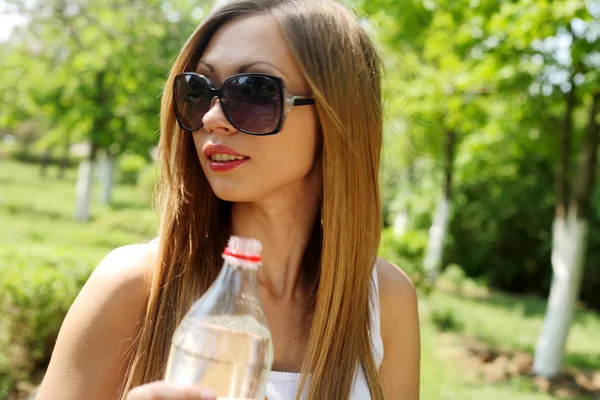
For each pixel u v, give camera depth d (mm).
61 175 37969
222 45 1133
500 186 17219
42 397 1026
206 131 1121
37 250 5797
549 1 5059
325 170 1200
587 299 16125
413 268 10789
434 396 6074
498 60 6531
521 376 7156
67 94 14344
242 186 1106
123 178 40812
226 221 1314
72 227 15203
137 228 16906
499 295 15562
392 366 1393
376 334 1326
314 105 1160
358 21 1302
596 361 8195
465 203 17391
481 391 6426
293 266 1302
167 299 1154
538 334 10031
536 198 17094
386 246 10656
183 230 1208
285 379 1195
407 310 1422
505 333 9727
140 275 1140
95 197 27359
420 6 5727
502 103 7566
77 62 13633
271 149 1110
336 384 1202
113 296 1097
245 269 941
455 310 10977
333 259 1225
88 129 15000
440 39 7215
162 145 1245
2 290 4715
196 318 939
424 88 6918
